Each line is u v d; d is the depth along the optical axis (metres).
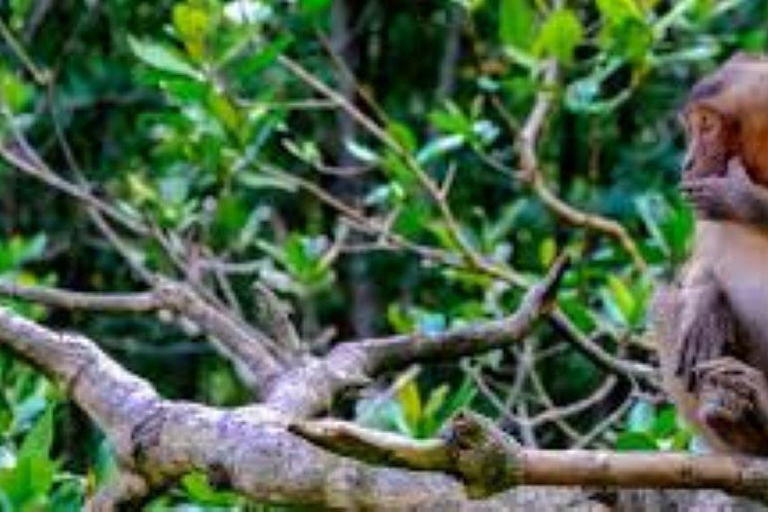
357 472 4.92
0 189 12.98
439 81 13.37
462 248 9.04
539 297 6.25
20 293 6.91
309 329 10.00
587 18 11.38
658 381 7.63
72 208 13.09
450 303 10.93
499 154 12.05
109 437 5.48
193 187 10.27
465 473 4.43
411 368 7.80
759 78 5.71
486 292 9.48
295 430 4.45
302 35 11.36
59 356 5.72
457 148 11.51
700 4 10.16
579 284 9.29
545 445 9.56
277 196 12.53
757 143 5.70
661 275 8.66
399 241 9.25
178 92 8.90
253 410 5.40
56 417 9.10
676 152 12.03
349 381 5.98
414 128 13.56
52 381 5.85
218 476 5.17
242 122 9.06
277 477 5.02
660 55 10.38
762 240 5.77
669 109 12.15
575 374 10.70
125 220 9.59
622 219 11.59
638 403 7.84
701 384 5.50
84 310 6.85
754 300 5.73
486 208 12.20
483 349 6.18
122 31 12.89
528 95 10.59
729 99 5.71
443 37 13.59
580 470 4.48
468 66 12.82
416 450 4.43
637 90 11.12
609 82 11.89
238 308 9.45
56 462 7.14
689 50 10.09
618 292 8.48
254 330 7.48
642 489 4.65
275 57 9.16
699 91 5.77
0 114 10.29
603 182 12.15
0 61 11.09
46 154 12.73
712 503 4.77
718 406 5.42
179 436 5.29
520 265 11.29
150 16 12.89
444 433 4.51
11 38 10.37
